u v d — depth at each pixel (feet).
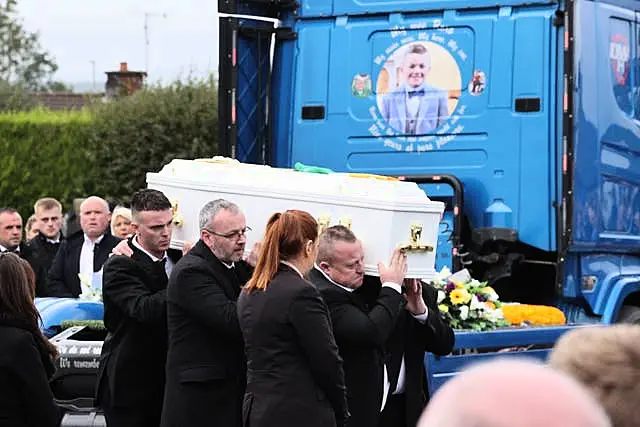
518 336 46.70
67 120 120.78
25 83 287.07
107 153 119.96
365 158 60.03
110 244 59.47
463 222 57.36
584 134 55.88
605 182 57.41
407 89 59.21
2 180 119.55
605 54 57.57
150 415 38.58
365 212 37.86
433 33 58.75
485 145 57.57
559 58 56.44
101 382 38.68
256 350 33.09
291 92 61.67
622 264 59.57
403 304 36.91
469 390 12.12
